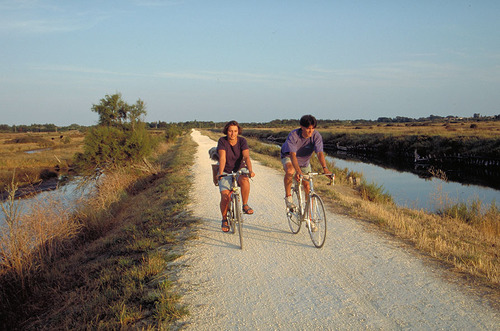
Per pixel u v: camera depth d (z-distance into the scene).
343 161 29.92
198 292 4.00
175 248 5.58
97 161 15.73
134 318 3.46
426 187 16.19
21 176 21.39
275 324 3.28
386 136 42.47
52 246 6.99
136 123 20.72
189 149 30.22
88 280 4.96
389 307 3.49
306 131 5.15
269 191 10.46
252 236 5.99
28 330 4.13
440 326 3.11
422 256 4.87
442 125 81.44
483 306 3.41
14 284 5.38
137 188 15.05
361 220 6.97
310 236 5.54
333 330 3.13
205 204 8.73
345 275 4.32
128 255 5.61
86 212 9.04
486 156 27.42
